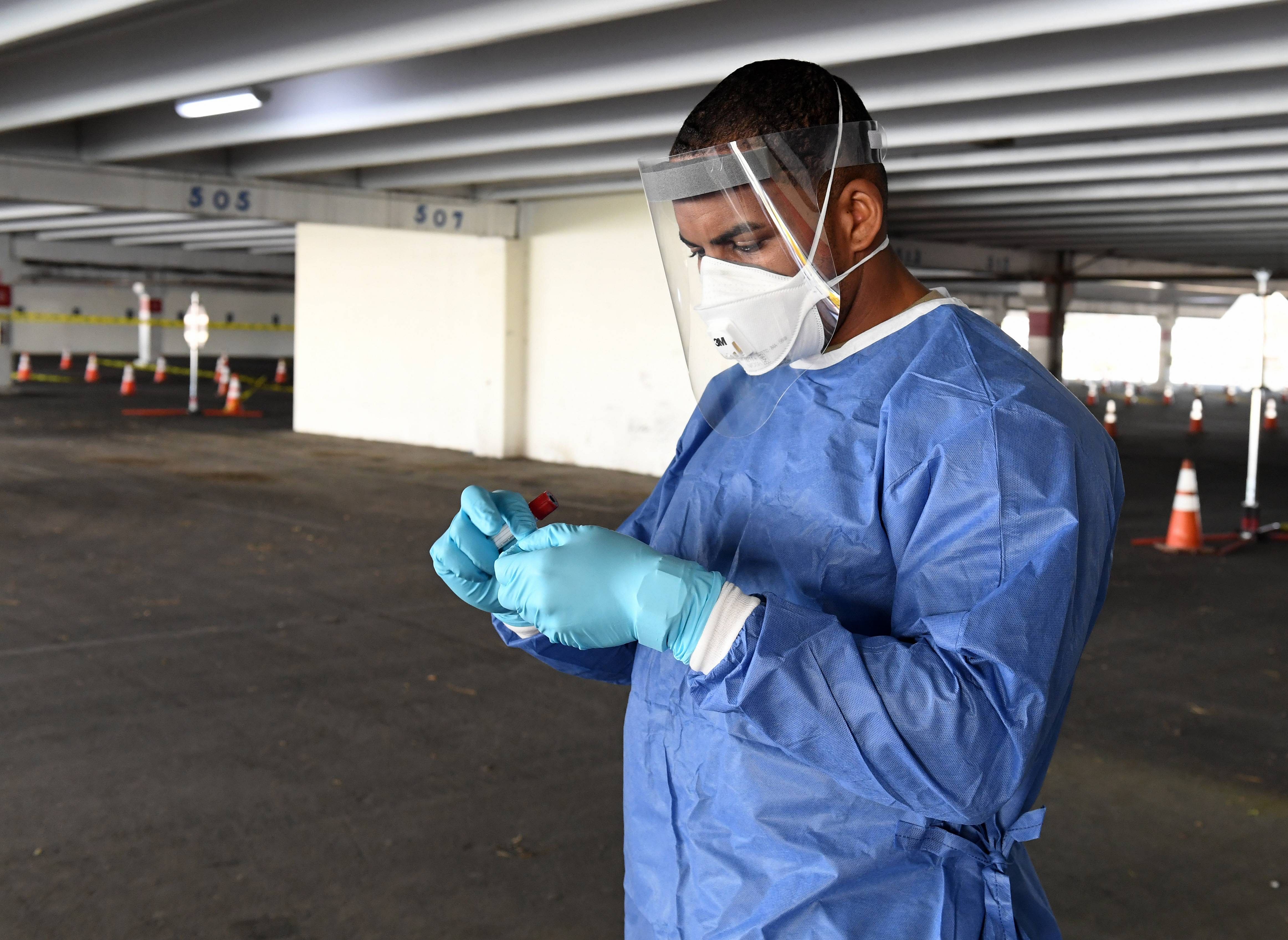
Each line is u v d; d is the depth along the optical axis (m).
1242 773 4.17
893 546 1.19
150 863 3.20
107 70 8.03
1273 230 14.42
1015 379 1.18
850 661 1.06
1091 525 1.16
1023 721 1.05
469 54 7.61
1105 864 3.42
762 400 1.35
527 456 13.46
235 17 7.15
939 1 5.48
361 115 8.37
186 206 11.02
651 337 12.02
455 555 1.31
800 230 1.22
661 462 12.05
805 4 5.95
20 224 19.23
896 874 1.20
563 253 12.84
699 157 1.22
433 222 12.52
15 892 3.02
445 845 3.37
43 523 8.59
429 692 4.82
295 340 16.38
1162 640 6.08
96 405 20.17
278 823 3.48
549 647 1.49
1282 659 5.74
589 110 8.59
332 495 10.49
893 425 1.19
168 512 9.27
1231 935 3.02
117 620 5.86
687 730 1.29
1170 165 9.08
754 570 1.29
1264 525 10.08
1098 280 19.48
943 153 9.25
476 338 13.65
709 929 1.24
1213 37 5.70
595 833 3.48
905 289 1.34
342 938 2.84
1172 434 20.84
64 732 4.22
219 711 4.50
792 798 1.21
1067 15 5.08
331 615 6.09
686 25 6.46
